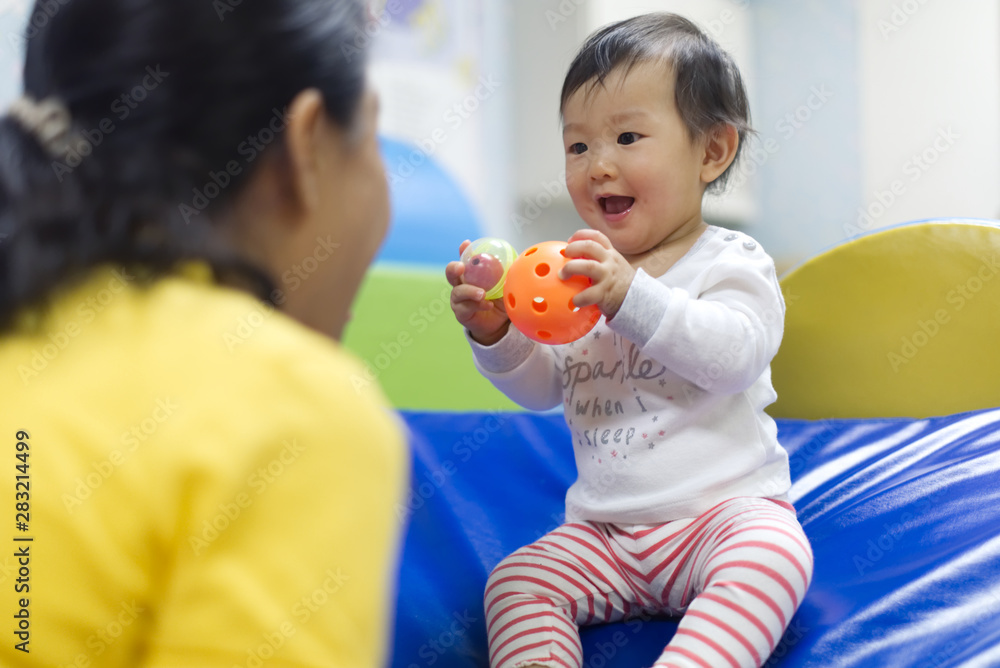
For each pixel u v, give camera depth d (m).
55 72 0.47
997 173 3.29
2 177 0.45
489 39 2.63
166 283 0.45
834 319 1.32
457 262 0.96
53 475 0.40
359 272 0.54
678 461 0.85
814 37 3.46
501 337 0.97
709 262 0.91
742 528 0.75
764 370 0.91
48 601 0.40
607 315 0.80
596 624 0.86
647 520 0.85
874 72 3.43
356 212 0.52
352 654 0.40
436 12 2.46
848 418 1.29
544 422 1.34
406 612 0.85
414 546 0.98
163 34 0.45
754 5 3.37
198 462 0.39
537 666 0.74
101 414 0.41
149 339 0.43
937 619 0.70
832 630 0.72
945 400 1.26
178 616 0.38
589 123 0.96
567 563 0.84
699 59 0.96
